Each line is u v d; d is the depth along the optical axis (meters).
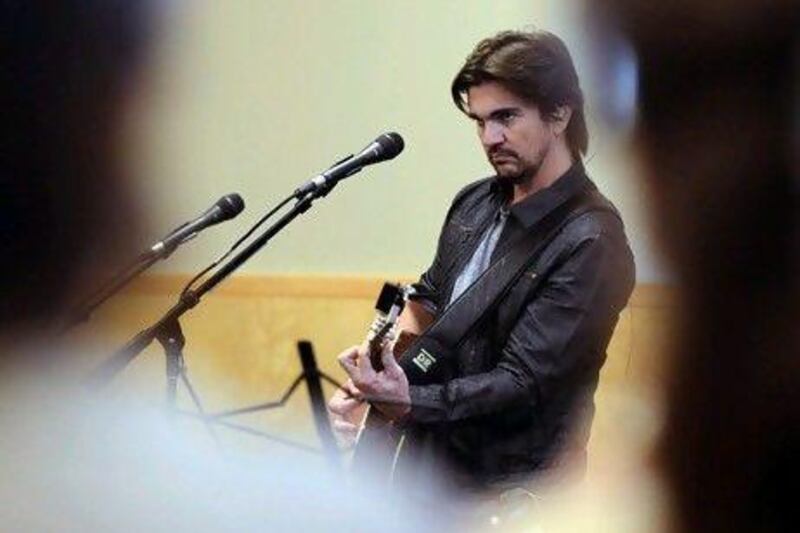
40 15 3.74
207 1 13.30
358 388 6.85
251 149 14.04
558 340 6.70
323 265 14.46
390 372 6.77
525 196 7.04
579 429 6.96
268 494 6.79
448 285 7.51
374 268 14.39
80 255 3.65
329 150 14.21
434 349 6.99
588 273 6.69
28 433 5.39
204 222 7.18
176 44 13.15
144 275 11.01
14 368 4.91
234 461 7.04
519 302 6.87
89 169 3.72
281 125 14.12
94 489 5.69
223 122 13.80
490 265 6.99
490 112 6.88
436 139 14.13
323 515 6.83
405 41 14.03
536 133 6.82
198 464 6.66
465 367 7.04
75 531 5.46
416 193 14.24
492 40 6.95
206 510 6.25
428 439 7.04
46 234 3.57
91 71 3.84
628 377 3.52
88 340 7.15
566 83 6.75
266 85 14.06
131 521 5.72
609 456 3.31
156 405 7.18
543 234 6.86
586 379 6.91
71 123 3.71
